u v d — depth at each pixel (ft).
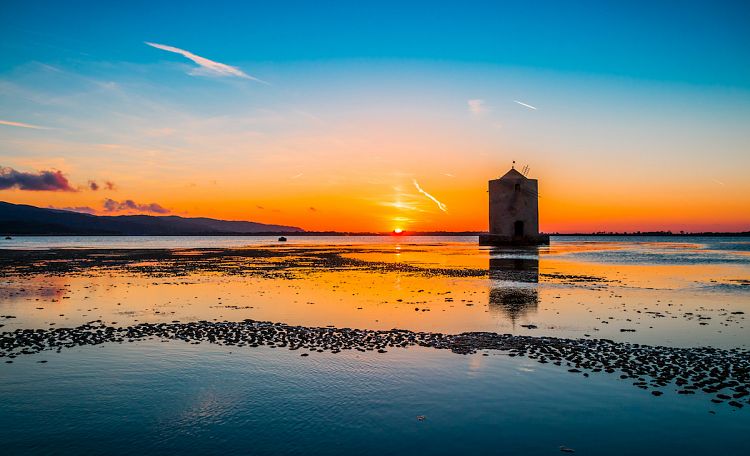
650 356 39.73
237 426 26.53
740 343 44.24
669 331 49.37
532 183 271.90
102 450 23.86
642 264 145.79
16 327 51.98
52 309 63.36
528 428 26.16
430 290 82.38
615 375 34.71
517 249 254.27
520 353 40.60
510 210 271.69
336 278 104.22
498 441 24.70
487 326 52.01
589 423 26.78
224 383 33.45
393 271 122.31
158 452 23.62
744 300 70.54
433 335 47.55
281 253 229.86
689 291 80.74
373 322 54.34
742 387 32.19
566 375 34.73
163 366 37.40
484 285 89.45
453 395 30.94
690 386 32.42
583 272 116.88
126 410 28.81
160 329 50.65
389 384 33.04
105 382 33.76
